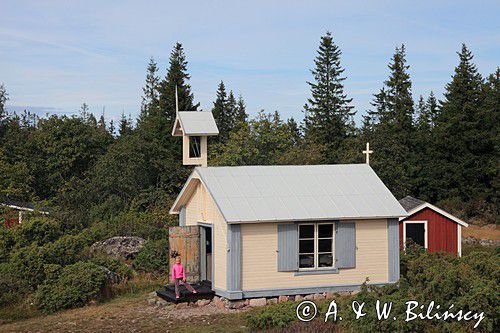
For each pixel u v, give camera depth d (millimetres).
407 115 65812
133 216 35312
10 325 19750
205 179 22547
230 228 20812
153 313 20641
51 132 53562
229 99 85375
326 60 64688
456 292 16516
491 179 61250
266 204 21625
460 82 62812
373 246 22484
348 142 55781
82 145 53406
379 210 22406
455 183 61875
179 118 25828
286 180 23328
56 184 51500
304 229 22000
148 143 48156
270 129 50531
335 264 21906
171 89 58500
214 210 22172
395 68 67500
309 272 21656
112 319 20000
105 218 38531
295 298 21469
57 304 21406
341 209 22094
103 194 44062
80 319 20125
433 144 62625
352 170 24672
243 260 20984
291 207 21719
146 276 25734
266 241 21266
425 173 62438
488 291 15828
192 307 21359
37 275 22500
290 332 16531
